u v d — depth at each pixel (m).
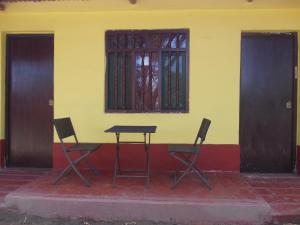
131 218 5.04
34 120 7.04
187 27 6.56
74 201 5.10
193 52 6.56
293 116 6.67
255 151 6.73
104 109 6.72
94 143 6.46
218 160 6.57
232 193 5.40
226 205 4.94
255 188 5.90
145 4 6.22
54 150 6.81
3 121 7.01
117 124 6.68
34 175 6.58
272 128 6.71
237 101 6.53
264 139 6.72
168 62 6.67
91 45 6.71
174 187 5.64
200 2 6.10
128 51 6.71
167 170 6.62
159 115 6.62
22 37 7.03
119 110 6.72
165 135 6.62
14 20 6.83
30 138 7.05
